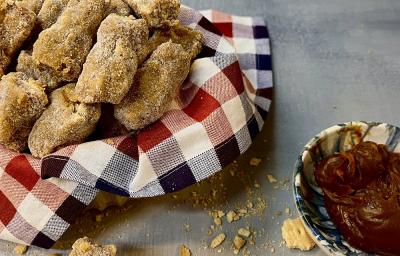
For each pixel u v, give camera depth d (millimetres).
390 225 366
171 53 421
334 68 519
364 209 376
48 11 448
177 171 408
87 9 427
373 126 415
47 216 407
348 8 563
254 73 502
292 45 538
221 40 470
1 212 409
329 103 495
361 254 375
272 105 495
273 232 424
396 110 487
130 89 413
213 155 411
